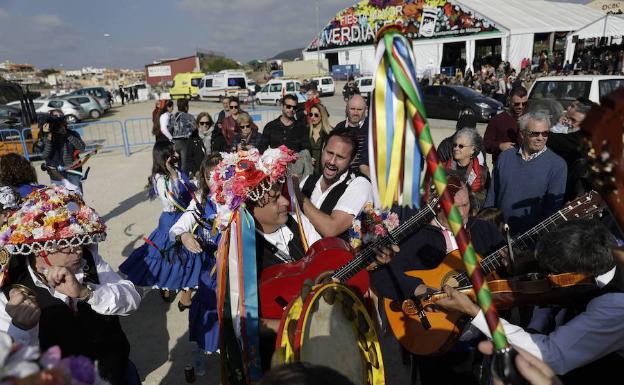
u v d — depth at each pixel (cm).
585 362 158
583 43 2494
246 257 178
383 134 111
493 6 2897
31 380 86
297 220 214
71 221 172
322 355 144
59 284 170
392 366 320
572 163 367
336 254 196
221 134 708
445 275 237
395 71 104
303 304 142
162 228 372
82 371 99
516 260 217
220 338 185
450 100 1473
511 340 162
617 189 93
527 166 337
